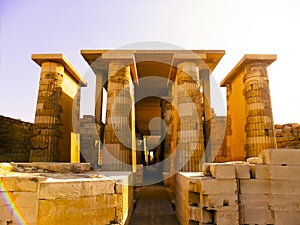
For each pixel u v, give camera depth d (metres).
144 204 9.19
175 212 8.09
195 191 5.61
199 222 5.37
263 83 10.40
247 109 10.59
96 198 5.12
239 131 11.70
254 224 5.26
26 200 4.56
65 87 11.31
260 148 9.77
